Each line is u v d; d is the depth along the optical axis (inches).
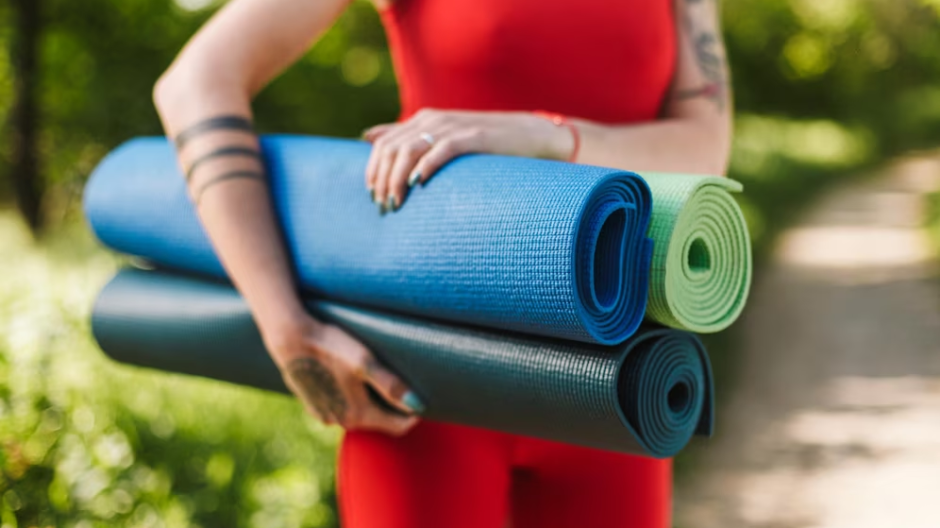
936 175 835.4
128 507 84.3
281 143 60.9
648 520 63.9
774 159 659.4
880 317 322.7
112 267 181.0
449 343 52.1
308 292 57.7
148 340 67.6
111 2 389.1
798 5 1204.5
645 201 48.1
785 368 257.8
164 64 398.9
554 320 46.4
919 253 451.2
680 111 64.7
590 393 47.6
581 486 63.1
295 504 108.7
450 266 49.9
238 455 113.4
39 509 73.4
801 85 1232.2
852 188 733.3
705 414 53.2
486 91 59.8
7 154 378.6
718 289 51.3
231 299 62.4
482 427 54.6
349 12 477.1
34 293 116.2
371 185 54.2
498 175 49.9
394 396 54.9
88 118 380.5
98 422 90.0
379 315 55.3
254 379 63.2
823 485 175.0
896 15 1395.2
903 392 234.8
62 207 382.0
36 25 367.2
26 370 84.9
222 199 56.2
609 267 47.5
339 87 457.7
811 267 418.9
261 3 58.8
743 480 177.0
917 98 1355.8
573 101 60.3
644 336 48.6
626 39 60.0
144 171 67.3
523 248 46.8
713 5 66.8
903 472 180.9
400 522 60.2
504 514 64.1
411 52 62.3
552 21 58.6
